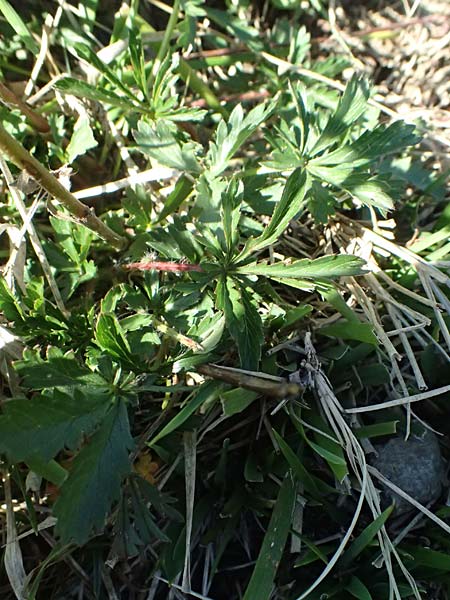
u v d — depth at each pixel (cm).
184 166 18
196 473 17
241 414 17
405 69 23
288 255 20
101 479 14
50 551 17
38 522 17
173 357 16
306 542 15
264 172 18
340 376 17
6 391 18
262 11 24
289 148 18
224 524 16
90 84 19
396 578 16
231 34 24
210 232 16
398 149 18
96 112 20
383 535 16
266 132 19
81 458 14
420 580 16
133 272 19
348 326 17
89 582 16
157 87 18
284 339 17
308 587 16
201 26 23
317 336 18
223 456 16
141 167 21
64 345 16
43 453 14
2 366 17
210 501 17
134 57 18
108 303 17
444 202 21
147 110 19
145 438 16
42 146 20
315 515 17
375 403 18
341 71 23
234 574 17
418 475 16
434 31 23
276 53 23
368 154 17
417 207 21
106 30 22
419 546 16
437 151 22
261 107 18
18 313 16
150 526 15
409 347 17
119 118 21
